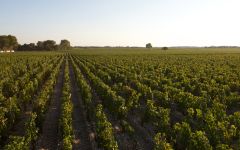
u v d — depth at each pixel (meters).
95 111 21.33
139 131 19.56
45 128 20.02
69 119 18.33
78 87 35.62
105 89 26.42
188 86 32.19
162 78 37.50
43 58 84.88
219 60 74.81
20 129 20.06
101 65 59.16
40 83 37.03
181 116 23.69
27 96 25.30
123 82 36.97
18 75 45.38
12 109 20.52
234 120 19.31
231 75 41.44
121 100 22.83
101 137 16.00
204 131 17.36
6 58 82.56
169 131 16.92
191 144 14.67
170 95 27.36
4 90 31.83
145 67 54.44
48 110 24.77
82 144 17.22
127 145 17.02
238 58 83.12
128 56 101.12
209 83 34.84
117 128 20.17
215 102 24.22
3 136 17.33
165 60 76.69
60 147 15.88
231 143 17.06
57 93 32.50
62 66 67.38
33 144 16.03
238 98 25.62
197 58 84.69
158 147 14.28
